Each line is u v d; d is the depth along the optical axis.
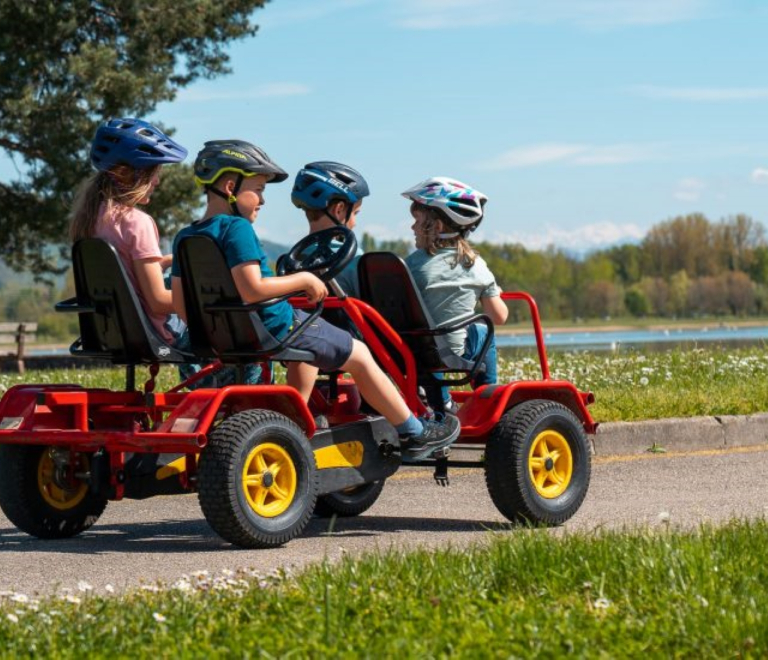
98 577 5.55
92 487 6.27
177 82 29.81
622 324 161.75
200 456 5.98
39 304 152.50
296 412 6.28
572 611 4.18
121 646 3.95
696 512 7.27
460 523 7.11
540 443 6.85
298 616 4.16
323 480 6.41
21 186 27.61
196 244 6.07
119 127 6.37
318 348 6.30
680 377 12.91
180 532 6.86
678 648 3.86
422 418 6.78
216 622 4.17
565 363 14.80
